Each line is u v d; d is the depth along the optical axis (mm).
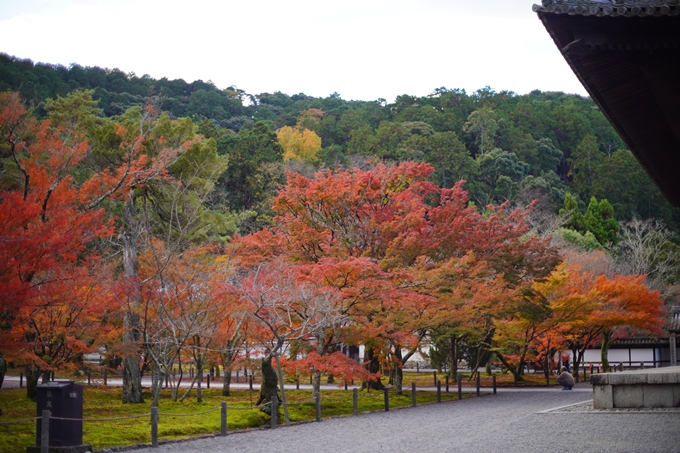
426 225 29000
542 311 30422
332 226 28094
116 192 22797
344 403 24672
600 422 17109
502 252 30203
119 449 14820
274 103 143750
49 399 14109
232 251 25453
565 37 10781
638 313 35156
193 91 119250
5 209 15234
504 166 85938
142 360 27219
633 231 76125
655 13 9688
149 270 23625
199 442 16172
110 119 45906
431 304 25391
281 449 14680
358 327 23938
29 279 16438
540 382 39781
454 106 111938
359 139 90312
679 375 19016
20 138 20609
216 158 40500
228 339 25297
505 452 13141
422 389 33812
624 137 13336
